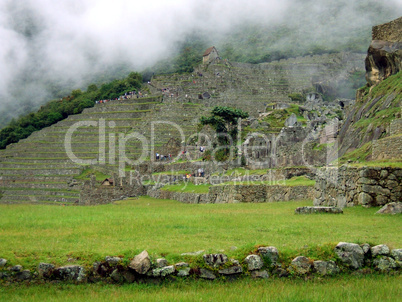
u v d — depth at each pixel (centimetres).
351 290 2231
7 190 13438
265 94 19275
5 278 2447
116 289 2388
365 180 3800
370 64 7962
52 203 11900
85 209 5472
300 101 18388
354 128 6806
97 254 2545
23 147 16388
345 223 3225
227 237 2950
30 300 2253
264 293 2234
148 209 5484
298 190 5453
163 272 2447
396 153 4484
